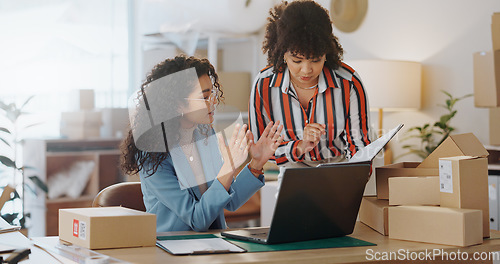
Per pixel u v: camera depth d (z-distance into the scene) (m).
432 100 4.00
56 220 4.46
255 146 1.77
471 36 3.75
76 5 4.43
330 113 2.21
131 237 1.46
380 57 4.36
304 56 1.95
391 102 3.79
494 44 3.27
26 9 4.22
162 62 1.56
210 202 1.65
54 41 4.39
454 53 3.86
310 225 1.53
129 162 1.70
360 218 1.84
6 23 4.16
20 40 4.22
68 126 4.52
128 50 4.73
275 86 2.20
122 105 4.72
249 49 3.82
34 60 4.31
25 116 4.30
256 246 1.47
